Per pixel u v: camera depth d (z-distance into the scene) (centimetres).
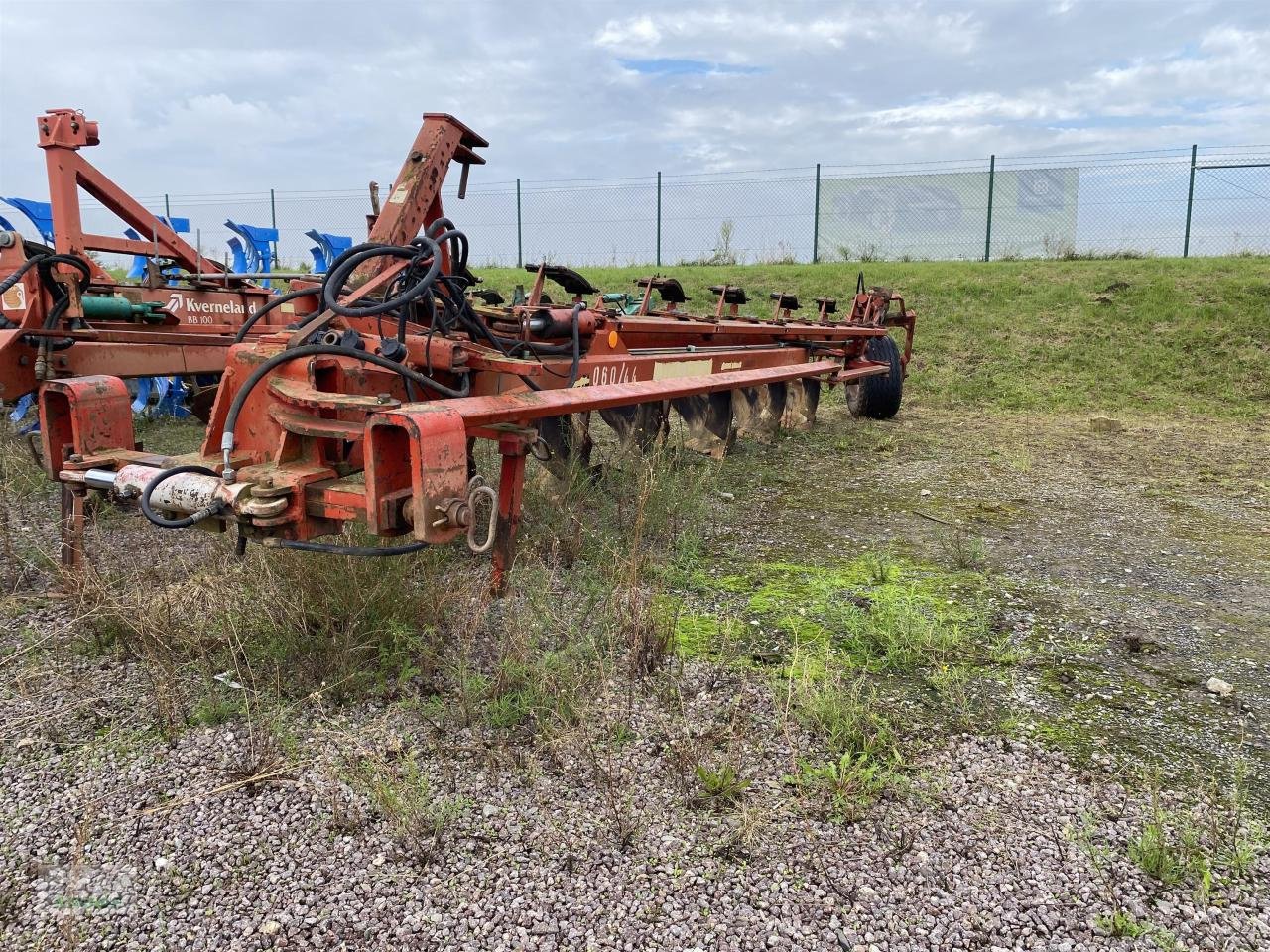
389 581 349
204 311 570
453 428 272
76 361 447
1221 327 1216
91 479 322
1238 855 235
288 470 296
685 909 218
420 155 411
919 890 225
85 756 278
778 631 379
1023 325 1314
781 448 777
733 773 264
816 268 1767
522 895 221
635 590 371
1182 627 388
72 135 521
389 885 225
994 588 431
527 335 455
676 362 586
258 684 318
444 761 276
